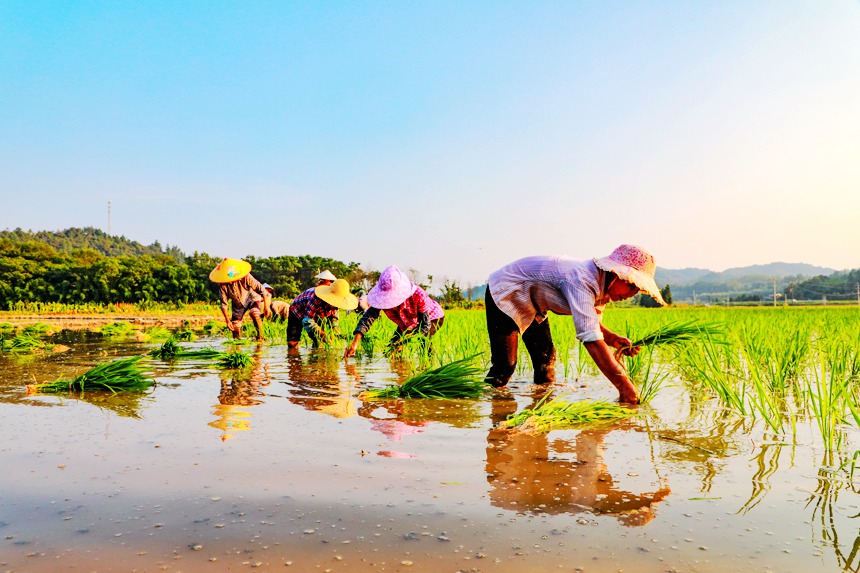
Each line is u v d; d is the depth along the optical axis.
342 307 9.12
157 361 7.27
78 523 2.19
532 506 2.36
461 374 4.89
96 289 43.44
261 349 9.14
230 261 11.04
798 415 4.02
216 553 1.95
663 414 4.11
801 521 2.20
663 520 2.21
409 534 2.10
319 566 1.86
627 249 4.68
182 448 3.21
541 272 5.01
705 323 5.64
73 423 3.83
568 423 3.80
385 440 3.41
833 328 9.02
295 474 2.76
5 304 42.28
